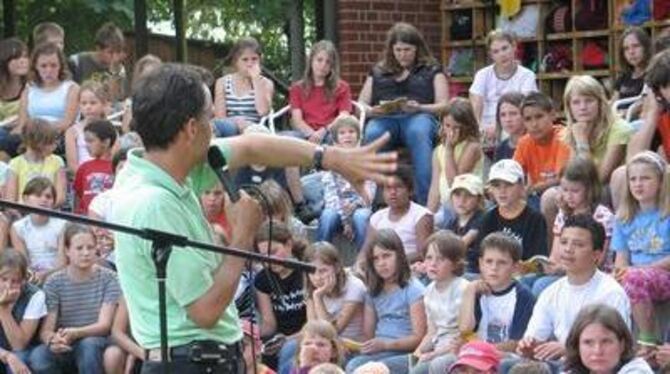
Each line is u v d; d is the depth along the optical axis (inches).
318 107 446.3
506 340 316.2
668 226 316.5
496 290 318.7
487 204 376.5
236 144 193.8
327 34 565.0
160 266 179.3
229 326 191.6
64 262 370.6
